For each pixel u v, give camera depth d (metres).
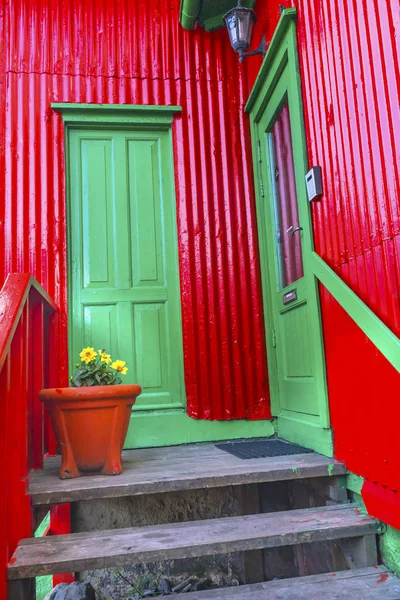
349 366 2.18
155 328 3.43
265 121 3.41
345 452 2.24
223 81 3.69
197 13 3.49
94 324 3.36
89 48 3.57
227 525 1.97
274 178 3.35
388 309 1.82
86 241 3.45
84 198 3.50
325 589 1.72
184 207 3.49
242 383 3.35
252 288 3.47
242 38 3.21
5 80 3.44
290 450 2.70
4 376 1.73
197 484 2.14
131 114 3.56
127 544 1.80
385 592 1.69
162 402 3.33
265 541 1.84
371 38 1.92
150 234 3.54
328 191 2.38
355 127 2.06
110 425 2.30
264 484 2.91
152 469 2.38
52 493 2.01
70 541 1.85
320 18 2.41
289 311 3.07
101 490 2.06
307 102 2.62
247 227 3.54
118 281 3.43
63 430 2.27
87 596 2.40
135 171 3.61
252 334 3.41
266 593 1.70
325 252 2.43
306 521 1.98
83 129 3.56
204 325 3.38
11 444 1.88
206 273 3.45
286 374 3.17
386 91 1.82
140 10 3.69
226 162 3.59
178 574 2.79
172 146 3.59
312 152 2.57
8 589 1.65
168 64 3.64
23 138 3.39
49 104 3.46
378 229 1.89
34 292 2.42
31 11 3.56
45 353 3.12
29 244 3.29
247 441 3.26
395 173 1.76
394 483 1.80
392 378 1.81
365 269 2.00
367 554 1.93
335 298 2.24
